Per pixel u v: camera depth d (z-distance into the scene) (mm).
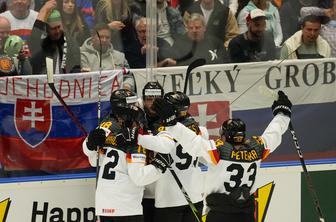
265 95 16281
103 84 17141
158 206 16062
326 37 18266
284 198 18234
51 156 17062
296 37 18141
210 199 15195
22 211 16891
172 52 17531
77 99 17078
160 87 16156
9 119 16719
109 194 15398
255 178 15289
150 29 17078
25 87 16719
